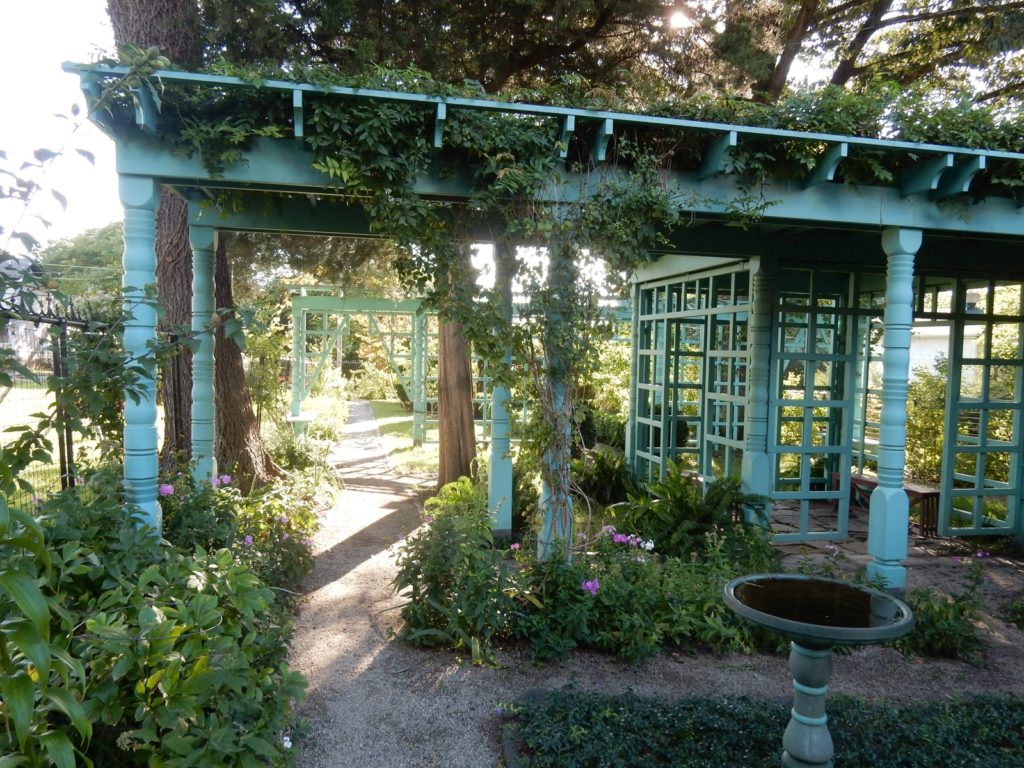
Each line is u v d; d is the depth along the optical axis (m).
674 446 7.72
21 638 1.49
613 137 4.14
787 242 6.20
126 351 3.41
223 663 2.22
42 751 1.75
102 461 4.09
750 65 7.25
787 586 2.85
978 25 8.02
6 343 2.95
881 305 6.91
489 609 3.73
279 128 3.67
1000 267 6.46
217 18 5.81
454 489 6.69
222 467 7.16
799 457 7.17
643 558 4.48
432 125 3.86
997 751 2.80
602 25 7.03
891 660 3.94
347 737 2.96
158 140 3.67
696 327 7.53
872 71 9.02
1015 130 4.27
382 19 6.48
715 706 3.08
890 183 4.49
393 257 9.11
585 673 3.62
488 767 2.76
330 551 5.72
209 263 5.38
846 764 2.66
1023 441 6.82
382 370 21.02
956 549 6.40
